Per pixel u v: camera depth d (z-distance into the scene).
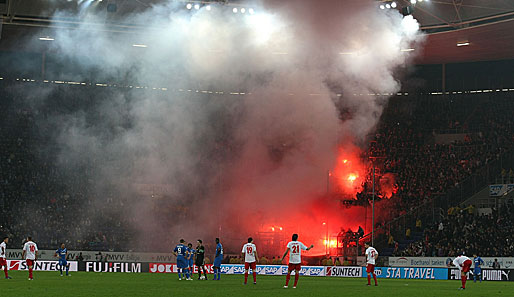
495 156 67.75
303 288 28.61
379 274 51.19
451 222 58.69
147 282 32.47
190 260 36.94
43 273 45.75
